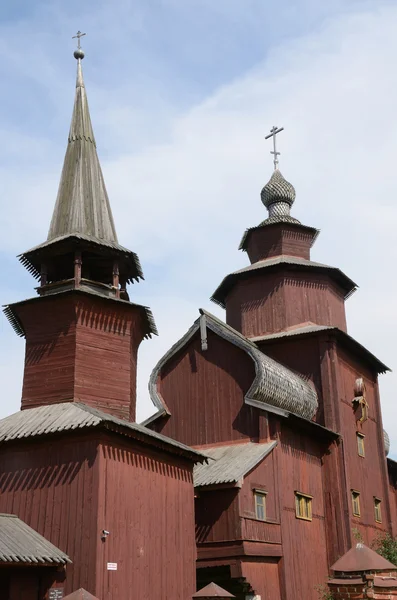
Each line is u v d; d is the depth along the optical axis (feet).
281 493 87.25
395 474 139.44
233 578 76.74
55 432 66.64
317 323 116.88
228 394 96.68
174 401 101.50
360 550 38.17
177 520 74.33
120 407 78.28
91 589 60.44
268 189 131.13
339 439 101.24
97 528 62.44
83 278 86.99
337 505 98.22
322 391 103.96
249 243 129.39
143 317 85.30
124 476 67.67
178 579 71.87
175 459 76.59
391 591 37.35
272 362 98.27
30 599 61.21
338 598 37.60
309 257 125.90
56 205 90.43
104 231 88.48
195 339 102.42
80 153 93.56
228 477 80.07
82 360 76.84
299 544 88.63
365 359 118.52
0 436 70.03
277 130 136.56
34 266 87.30
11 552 58.18
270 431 90.33
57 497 65.72
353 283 124.06
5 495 68.59
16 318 83.15
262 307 118.32
